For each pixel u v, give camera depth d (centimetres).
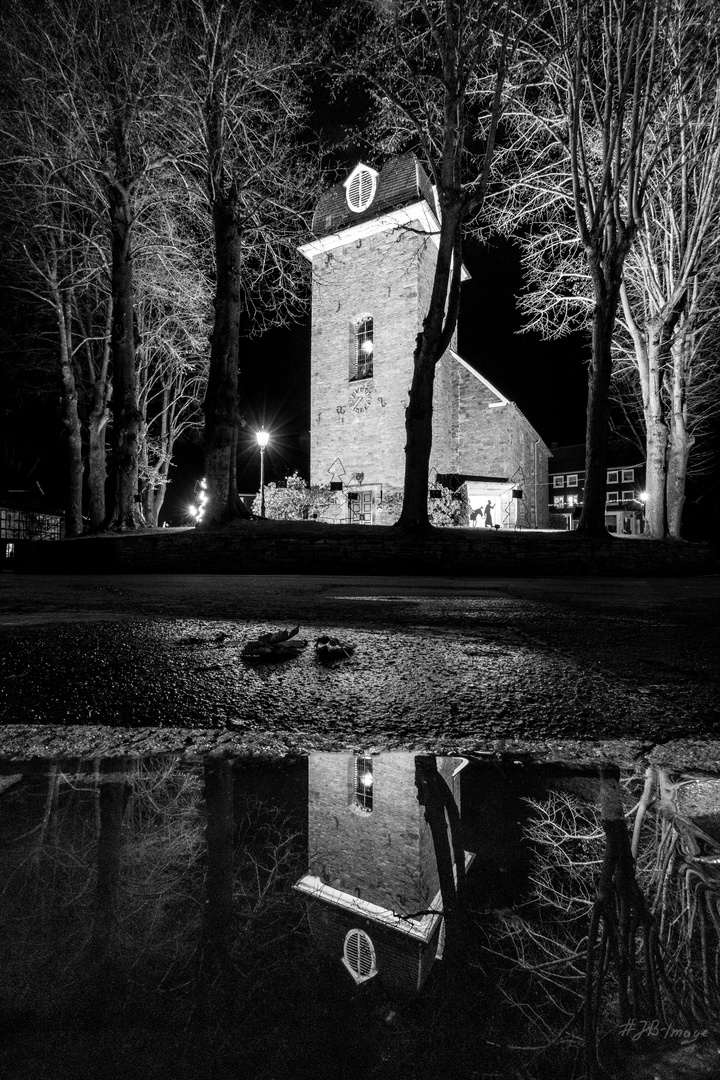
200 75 1324
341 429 2323
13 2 1277
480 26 1166
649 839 104
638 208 1396
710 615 451
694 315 1780
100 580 898
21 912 79
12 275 1734
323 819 114
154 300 2005
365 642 314
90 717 191
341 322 2339
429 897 83
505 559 1198
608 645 311
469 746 165
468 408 2547
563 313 1892
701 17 1261
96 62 1336
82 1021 58
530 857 98
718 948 71
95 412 1892
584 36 1277
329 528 1312
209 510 1357
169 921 76
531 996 62
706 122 1491
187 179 1513
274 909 80
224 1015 59
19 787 134
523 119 1519
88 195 1570
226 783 136
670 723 186
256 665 260
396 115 1364
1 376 1962
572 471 4856
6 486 2608
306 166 1555
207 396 1378
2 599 552
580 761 153
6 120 1409
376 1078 50
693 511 2978
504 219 1672
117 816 115
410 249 2175
